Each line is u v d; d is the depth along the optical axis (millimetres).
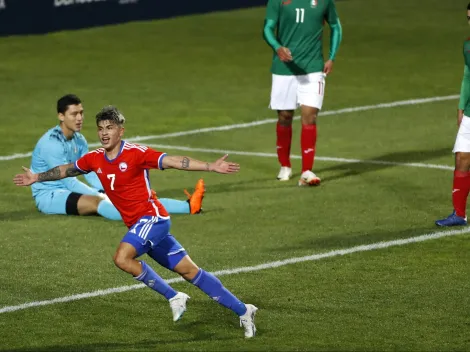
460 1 104562
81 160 29531
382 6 102438
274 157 53781
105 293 33312
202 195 41719
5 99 68125
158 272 35719
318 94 47656
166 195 46312
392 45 86375
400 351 27906
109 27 91812
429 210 43062
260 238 39438
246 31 91312
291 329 29859
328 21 48438
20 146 56312
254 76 75812
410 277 34656
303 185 47562
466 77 39844
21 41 85875
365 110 65062
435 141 56438
